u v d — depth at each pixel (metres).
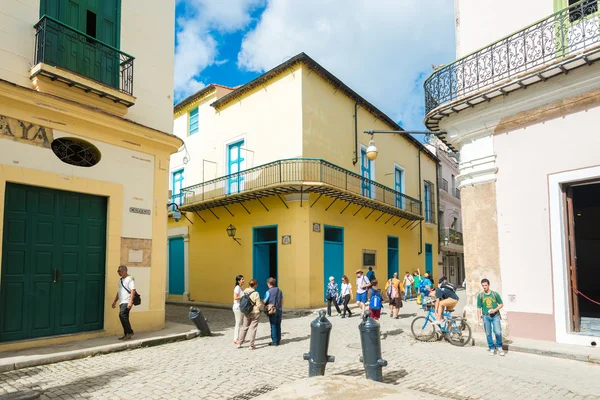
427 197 28.00
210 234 19.64
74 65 9.05
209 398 5.52
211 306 17.81
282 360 7.64
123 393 5.68
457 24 11.25
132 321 9.85
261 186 17.11
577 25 8.61
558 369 7.08
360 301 12.68
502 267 9.75
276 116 17.34
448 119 10.85
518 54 9.37
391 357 7.98
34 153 8.39
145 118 10.75
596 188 13.02
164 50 11.47
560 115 9.01
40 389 5.80
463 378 6.50
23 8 8.52
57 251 8.77
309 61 16.61
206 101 21.06
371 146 12.04
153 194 10.70
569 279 8.91
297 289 15.85
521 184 9.58
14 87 7.89
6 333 7.81
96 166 9.48
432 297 11.02
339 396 4.88
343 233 18.22
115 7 10.38
